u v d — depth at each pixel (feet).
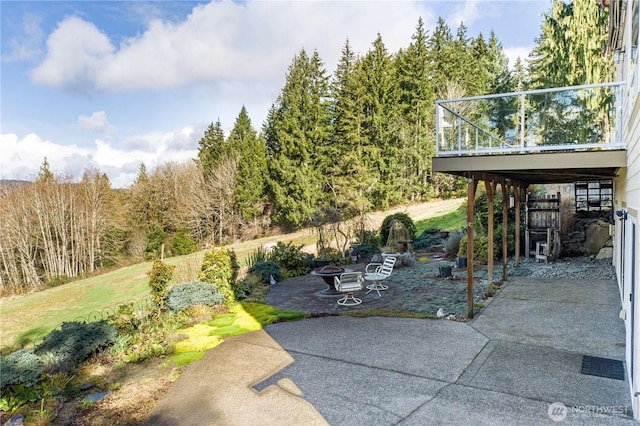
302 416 14.32
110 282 69.56
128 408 15.85
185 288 29.55
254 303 32.01
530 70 106.63
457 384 16.06
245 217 105.81
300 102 102.94
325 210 58.49
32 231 84.12
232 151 114.93
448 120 25.49
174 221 105.91
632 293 15.78
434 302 28.84
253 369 18.85
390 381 16.66
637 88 15.88
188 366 19.77
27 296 70.49
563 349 19.11
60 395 16.85
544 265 39.06
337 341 22.00
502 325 23.00
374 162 92.84
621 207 27.30
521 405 14.15
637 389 13.19
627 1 21.99
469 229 24.64
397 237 55.06
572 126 22.82
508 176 32.89
